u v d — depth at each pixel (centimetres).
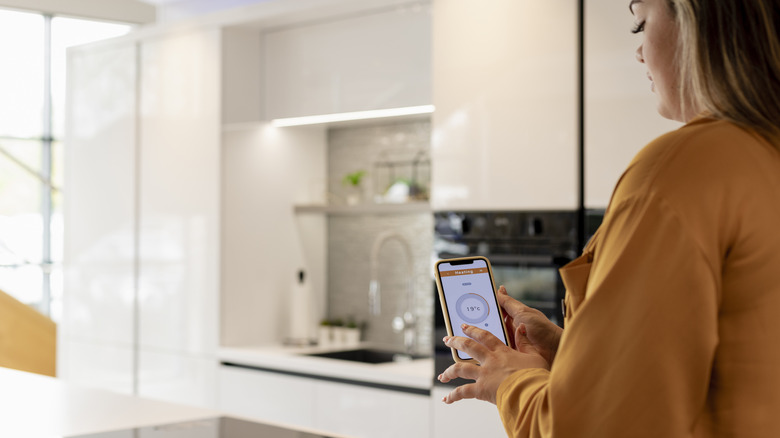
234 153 416
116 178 464
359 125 431
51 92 704
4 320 327
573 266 101
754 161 87
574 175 296
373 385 348
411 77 365
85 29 567
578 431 85
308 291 432
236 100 417
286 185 436
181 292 430
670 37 97
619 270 85
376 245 402
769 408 85
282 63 417
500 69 315
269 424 187
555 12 301
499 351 104
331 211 418
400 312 419
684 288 83
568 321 102
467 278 132
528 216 307
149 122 448
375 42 379
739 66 89
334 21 395
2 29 672
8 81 684
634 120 281
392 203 389
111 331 465
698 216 84
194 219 424
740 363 86
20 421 191
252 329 424
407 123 412
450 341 108
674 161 86
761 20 88
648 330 83
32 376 256
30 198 713
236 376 403
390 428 339
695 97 95
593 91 290
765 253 85
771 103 88
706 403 88
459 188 326
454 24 329
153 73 446
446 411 320
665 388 82
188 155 427
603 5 287
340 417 359
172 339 434
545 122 303
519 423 93
